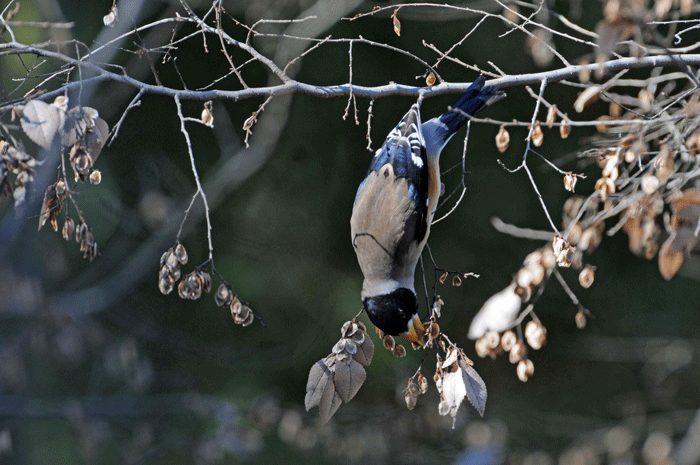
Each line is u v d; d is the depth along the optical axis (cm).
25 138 1248
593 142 718
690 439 1258
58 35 1187
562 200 1387
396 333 618
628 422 1375
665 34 783
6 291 1469
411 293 628
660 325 1493
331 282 1578
